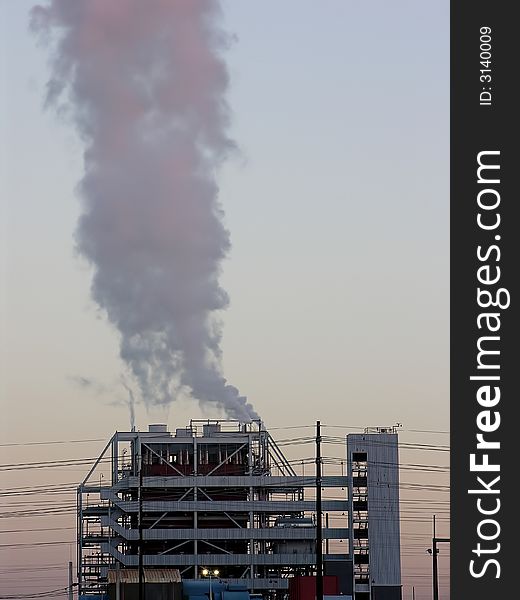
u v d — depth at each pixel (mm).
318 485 104375
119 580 139625
